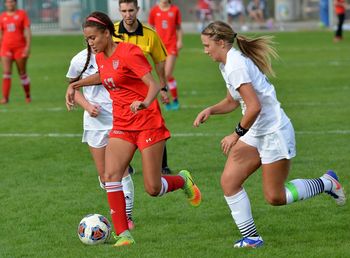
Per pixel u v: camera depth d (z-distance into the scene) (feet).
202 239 62.54
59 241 63.36
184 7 402.11
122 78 60.39
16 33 150.00
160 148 61.77
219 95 156.04
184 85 173.99
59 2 376.48
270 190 58.80
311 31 330.75
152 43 83.46
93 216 62.44
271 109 57.31
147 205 74.64
